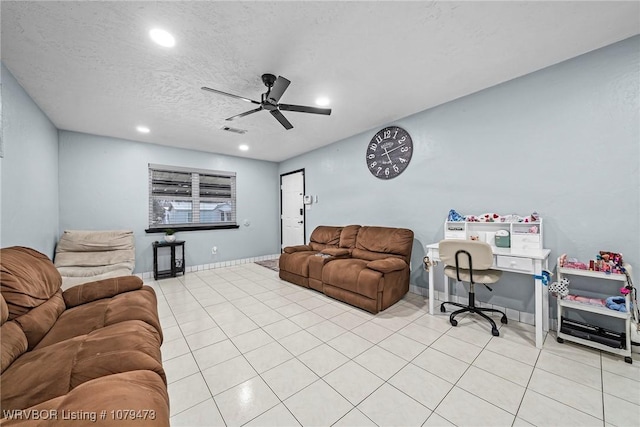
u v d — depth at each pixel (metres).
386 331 2.29
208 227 4.83
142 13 1.56
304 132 3.86
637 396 1.46
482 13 1.62
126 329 1.38
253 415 1.36
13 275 1.42
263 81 2.31
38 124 2.72
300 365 1.80
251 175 5.48
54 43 1.80
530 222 2.29
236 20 1.63
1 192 1.91
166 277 4.20
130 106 2.83
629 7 1.57
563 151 2.19
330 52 1.98
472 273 2.32
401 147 3.38
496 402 1.43
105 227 3.86
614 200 1.98
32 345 1.34
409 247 3.14
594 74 2.04
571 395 1.47
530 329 2.30
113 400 0.80
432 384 1.59
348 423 1.31
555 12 1.62
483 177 2.66
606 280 2.02
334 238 4.08
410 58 2.08
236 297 3.22
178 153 4.55
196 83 2.39
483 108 2.64
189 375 1.69
